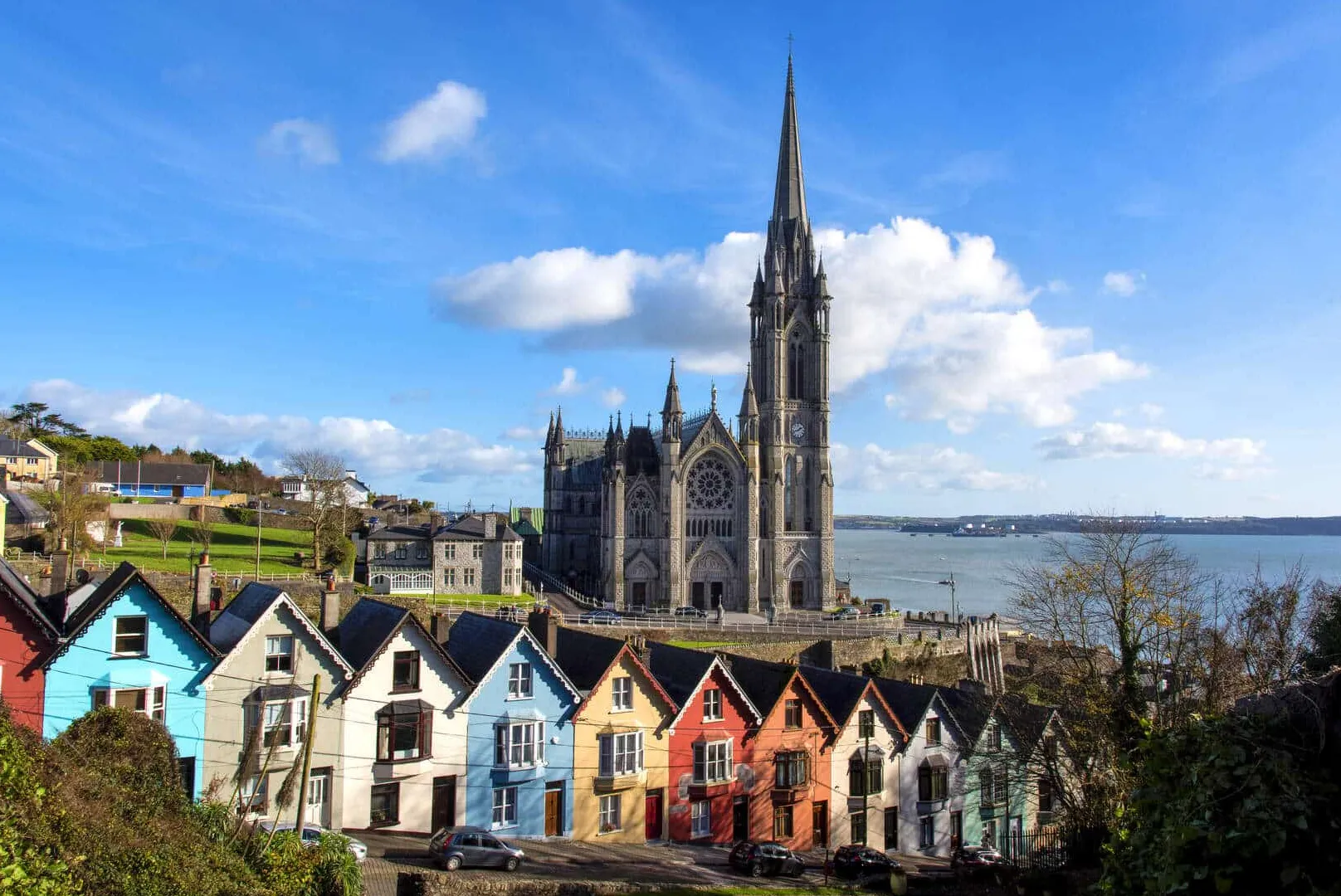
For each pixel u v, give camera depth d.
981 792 62.62
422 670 46.72
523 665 49.41
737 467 140.12
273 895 29.39
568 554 161.75
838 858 49.16
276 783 42.31
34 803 24.22
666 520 135.75
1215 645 43.50
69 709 39.00
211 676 41.78
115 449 192.88
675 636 101.75
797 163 153.12
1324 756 14.29
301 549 126.50
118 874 24.81
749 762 55.53
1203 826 14.30
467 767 47.53
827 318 148.75
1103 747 45.75
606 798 51.28
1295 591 48.06
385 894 35.28
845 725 58.59
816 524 145.50
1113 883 16.84
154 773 31.94
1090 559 62.78
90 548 98.88
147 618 40.72
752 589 138.25
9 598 38.34
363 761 44.88
